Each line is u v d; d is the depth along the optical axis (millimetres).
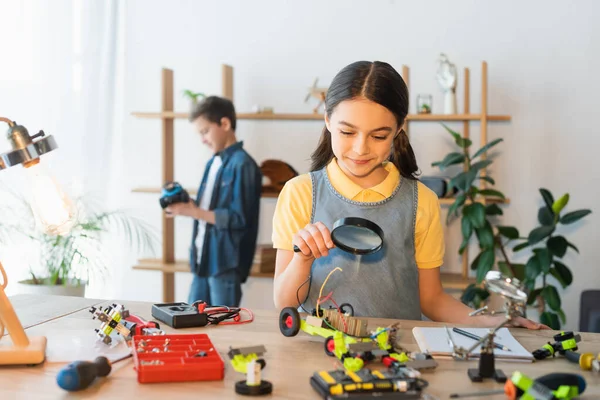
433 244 1481
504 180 3389
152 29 3650
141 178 3703
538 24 3311
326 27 3490
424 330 1156
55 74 3512
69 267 3072
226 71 3381
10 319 998
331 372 893
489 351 930
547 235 2990
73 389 865
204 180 3064
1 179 3236
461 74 3393
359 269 1412
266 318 1265
